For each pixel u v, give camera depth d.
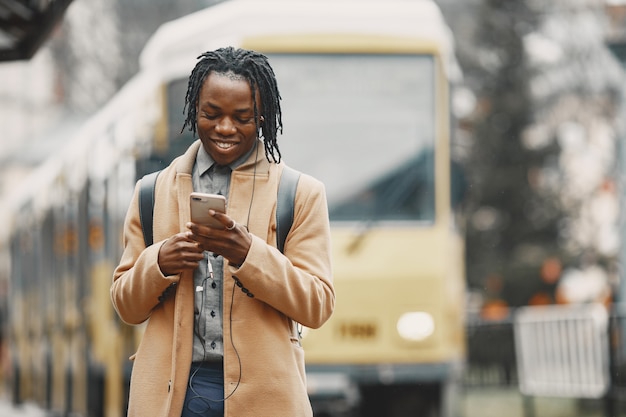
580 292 34.06
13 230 22.12
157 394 4.41
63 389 16.38
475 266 34.34
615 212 31.86
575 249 34.22
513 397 18.72
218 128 4.41
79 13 34.81
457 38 38.16
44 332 18.22
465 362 19.91
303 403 4.44
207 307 4.42
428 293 12.67
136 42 35.06
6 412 21.23
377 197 12.88
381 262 12.69
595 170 35.44
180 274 4.41
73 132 33.62
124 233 4.64
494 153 35.28
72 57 35.22
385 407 13.54
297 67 12.92
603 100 34.59
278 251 4.40
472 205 34.88
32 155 37.97
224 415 4.34
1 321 30.58
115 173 13.21
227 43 12.78
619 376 14.38
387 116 12.98
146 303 4.43
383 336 12.55
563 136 35.50
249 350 4.37
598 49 34.06
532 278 34.00
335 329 12.48
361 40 12.98
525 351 17.94
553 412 17.95
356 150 12.93
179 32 13.15
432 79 13.05
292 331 4.55
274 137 4.55
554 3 35.72
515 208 34.72
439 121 13.05
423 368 12.53
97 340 14.02
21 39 11.15
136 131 12.84
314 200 4.56
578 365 15.87
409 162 12.94
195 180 4.55
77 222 15.28
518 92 35.53
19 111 63.22
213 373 4.41
